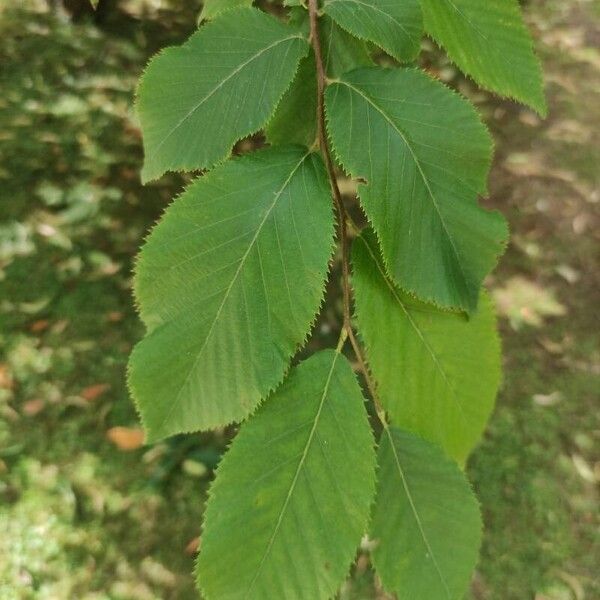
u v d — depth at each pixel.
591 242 1.13
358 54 0.22
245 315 0.18
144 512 0.78
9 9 1.41
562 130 1.32
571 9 1.61
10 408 0.85
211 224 0.18
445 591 0.20
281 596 0.18
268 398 0.19
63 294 0.97
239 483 0.18
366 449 0.19
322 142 0.20
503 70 0.22
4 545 0.75
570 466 0.85
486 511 0.81
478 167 0.19
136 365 0.18
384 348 0.20
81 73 1.30
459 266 0.19
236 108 0.19
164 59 0.20
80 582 0.73
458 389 0.21
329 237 0.19
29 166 1.13
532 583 0.76
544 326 1.01
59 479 0.80
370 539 0.20
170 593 0.73
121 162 1.16
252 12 0.20
